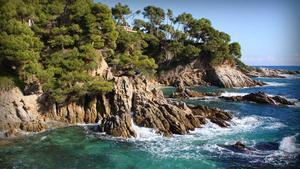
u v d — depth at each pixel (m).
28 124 51.41
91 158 40.34
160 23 155.12
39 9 70.00
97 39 71.62
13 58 55.28
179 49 146.00
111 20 78.56
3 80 55.12
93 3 81.00
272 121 62.25
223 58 146.50
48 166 37.44
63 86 57.22
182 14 155.62
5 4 59.75
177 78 145.00
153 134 50.50
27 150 42.66
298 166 37.44
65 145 45.09
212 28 153.75
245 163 38.66
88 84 58.31
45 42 68.94
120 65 87.12
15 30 56.97
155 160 39.94
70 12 75.81
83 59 65.81
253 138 49.62
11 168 36.59
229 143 46.84
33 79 58.16
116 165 38.28
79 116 58.28
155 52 149.12
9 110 52.59
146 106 55.34
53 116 57.12
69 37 66.81
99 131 52.16
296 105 80.94
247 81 140.75
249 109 75.75
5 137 48.09
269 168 37.03
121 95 58.69
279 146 45.19
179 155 41.72
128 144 46.09
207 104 83.19
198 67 147.38
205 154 42.00
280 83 148.88
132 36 103.50
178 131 51.47
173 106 56.12
